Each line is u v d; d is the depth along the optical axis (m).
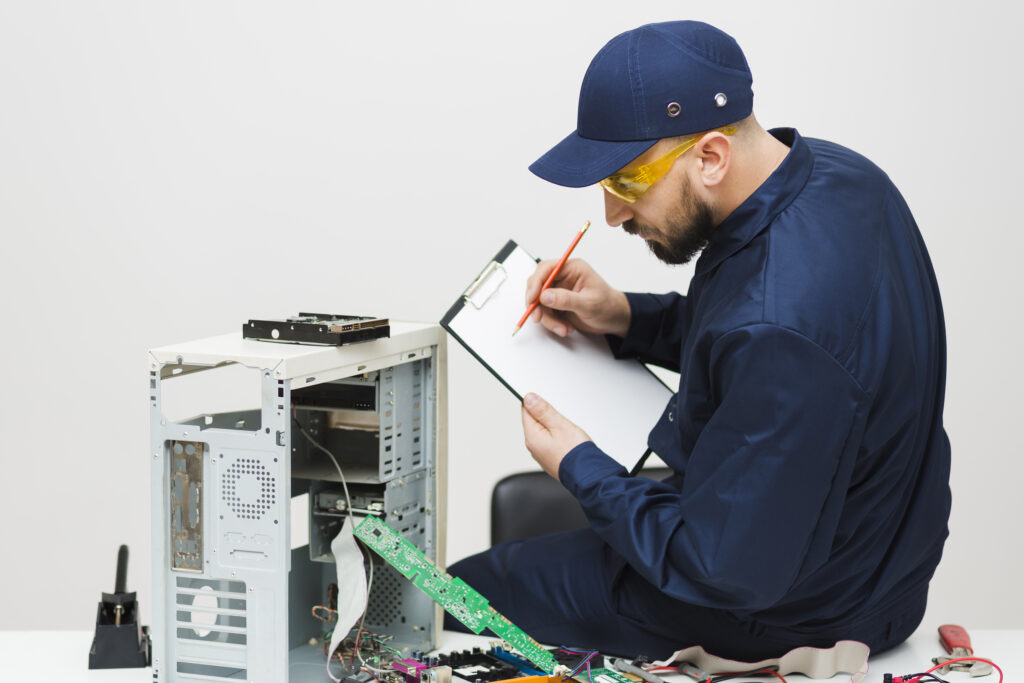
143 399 3.12
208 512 1.41
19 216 3.10
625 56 1.38
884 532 1.48
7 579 3.19
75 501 3.18
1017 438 2.92
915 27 2.82
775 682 1.52
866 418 1.33
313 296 3.04
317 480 1.62
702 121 1.37
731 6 2.87
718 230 1.43
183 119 3.03
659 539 1.40
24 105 3.07
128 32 3.02
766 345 1.29
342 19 2.97
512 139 2.95
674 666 1.55
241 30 2.99
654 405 1.77
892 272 1.40
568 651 1.61
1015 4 2.79
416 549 1.50
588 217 2.95
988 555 2.96
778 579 1.33
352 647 1.65
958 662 1.57
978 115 2.83
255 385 3.17
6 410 3.17
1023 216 2.85
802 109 2.87
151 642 1.51
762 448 1.30
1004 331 2.88
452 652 1.57
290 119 3.01
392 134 2.98
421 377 1.67
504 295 1.73
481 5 2.94
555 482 2.12
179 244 3.06
